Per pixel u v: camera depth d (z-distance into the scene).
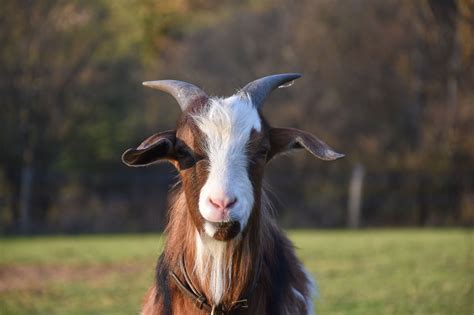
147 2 38.28
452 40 13.37
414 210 27.78
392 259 13.80
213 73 31.81
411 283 11.02
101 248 17.89
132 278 12.93
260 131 4.74
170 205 5.34
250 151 4.62
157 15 38.41
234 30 31.84
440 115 26.69
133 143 32.22
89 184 29.53
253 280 4.89
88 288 11.95
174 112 31.92
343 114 30.00
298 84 30.19
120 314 9.67
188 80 31.62
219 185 4.41
